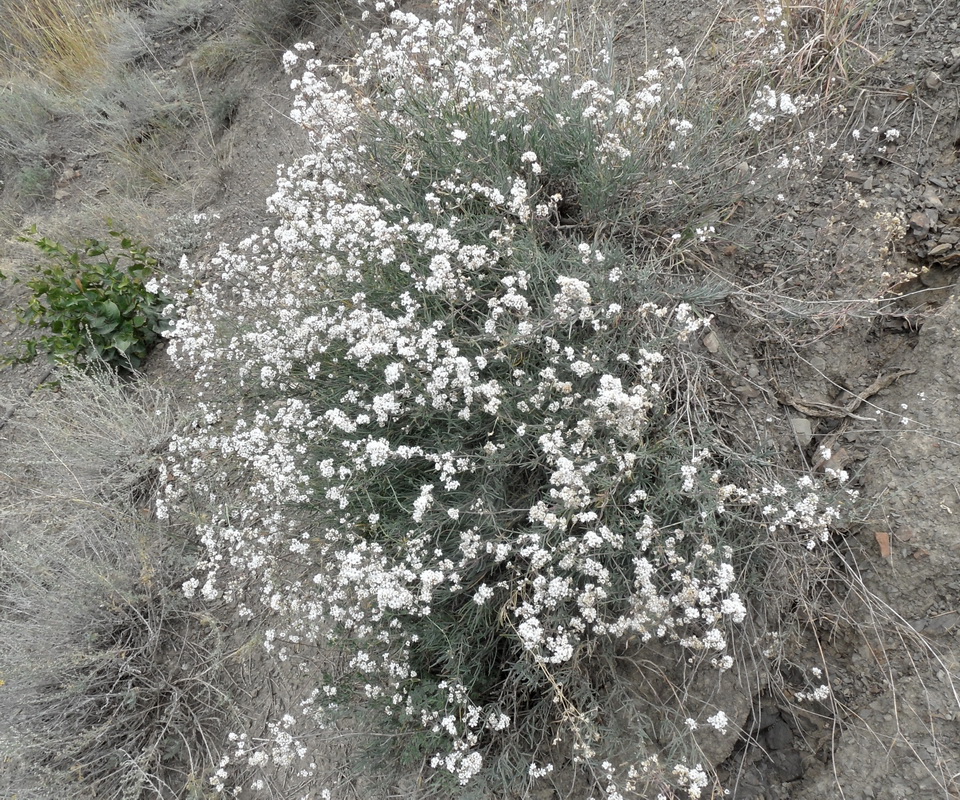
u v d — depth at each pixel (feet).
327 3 17.78
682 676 8.18
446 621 8.53
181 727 10.87
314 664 10.40
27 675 10.68
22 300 18.07
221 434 10.93
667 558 7.91
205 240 15.60
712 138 10.52
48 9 24.53
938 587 7.33
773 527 7.63
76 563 11.46
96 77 21.99
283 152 16.56
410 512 8.73
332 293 10.06
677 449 8.24
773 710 8.02
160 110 19.20
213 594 9.32
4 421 15.84
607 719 8.19
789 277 9.64
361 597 8.10
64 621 11.10
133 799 9.96
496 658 8.94
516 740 8.32
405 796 8.52
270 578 9.39
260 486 9.49
